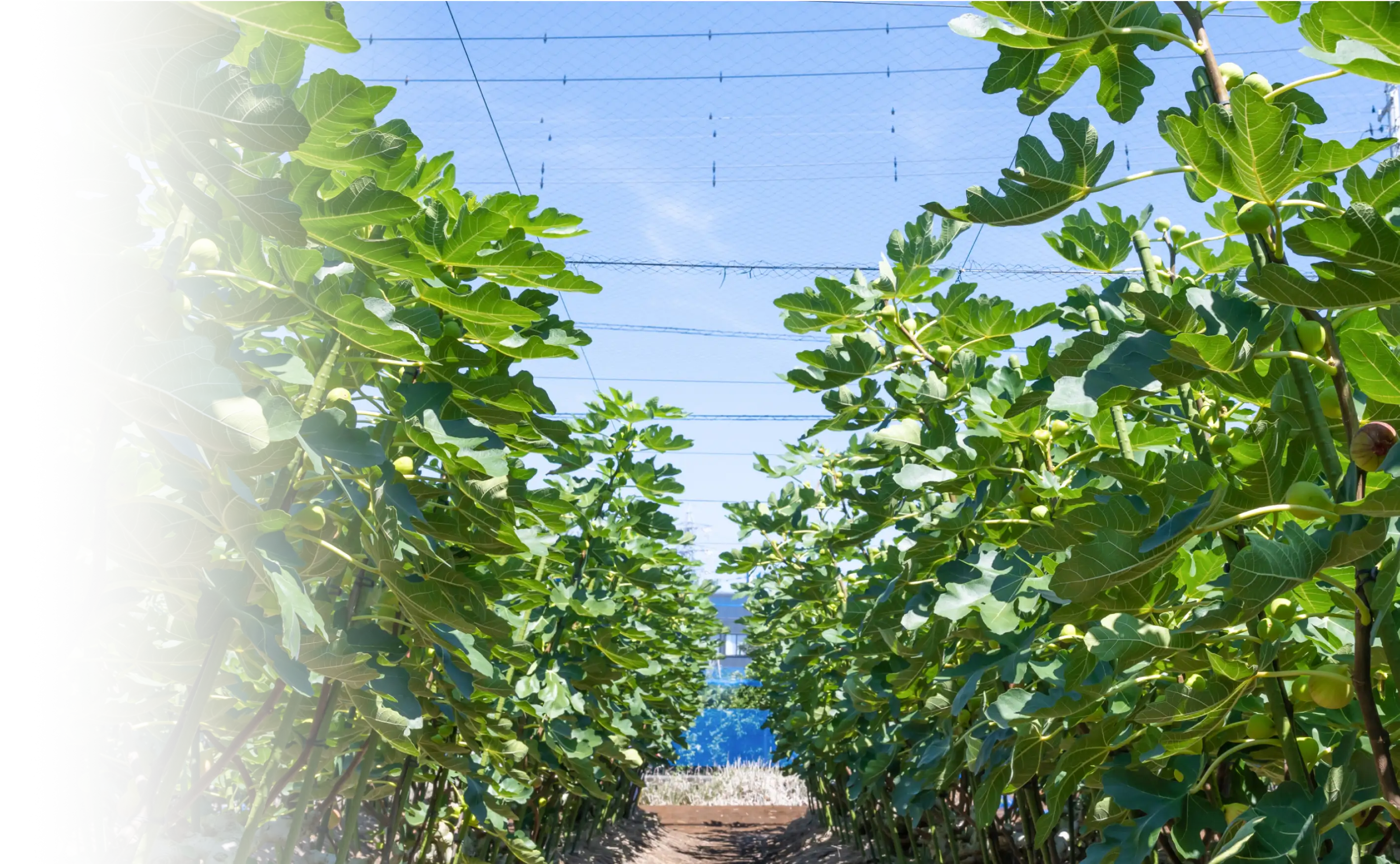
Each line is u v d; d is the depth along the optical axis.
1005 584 2.95
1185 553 2.40
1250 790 2.42
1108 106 1.94
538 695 5.44
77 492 1.86
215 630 1.88
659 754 13.16
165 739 3.73
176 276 1.81
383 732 2.33
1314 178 1.80
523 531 2.95
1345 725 2.18
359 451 1.97
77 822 3.33
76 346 1.23
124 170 1.17
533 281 2.29
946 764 3.93
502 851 6.95
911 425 3.36
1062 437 3.26
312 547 2.26
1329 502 1.54
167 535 1.88
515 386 2.44
